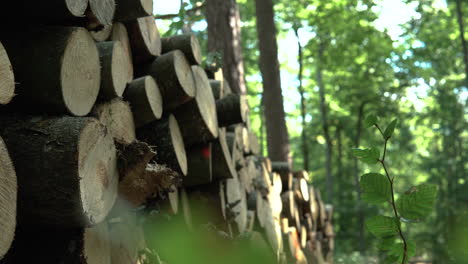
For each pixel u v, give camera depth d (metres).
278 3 17.39
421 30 19.42
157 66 3.07
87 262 1.98
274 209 5.95
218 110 3.86
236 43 9.11
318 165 25.41
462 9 19.77
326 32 17.25
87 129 1.80
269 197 5.70
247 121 5.14
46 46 1.95
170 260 0.96
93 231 2.08
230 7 9.16
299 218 7.08
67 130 1.77
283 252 5.73
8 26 2.01
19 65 1.92
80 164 1.76
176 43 3.40
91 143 1.84
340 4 15.77
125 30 2.90
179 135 3.21
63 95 1.93
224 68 9.00
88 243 2.01
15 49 1.94
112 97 2.48
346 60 18.17
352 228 15.93
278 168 6.62
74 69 2.03
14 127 1.80
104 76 2.43
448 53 20.66
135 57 3.04
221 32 9.07
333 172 23.58
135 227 2.60
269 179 5.77
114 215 2.31
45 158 1.73
